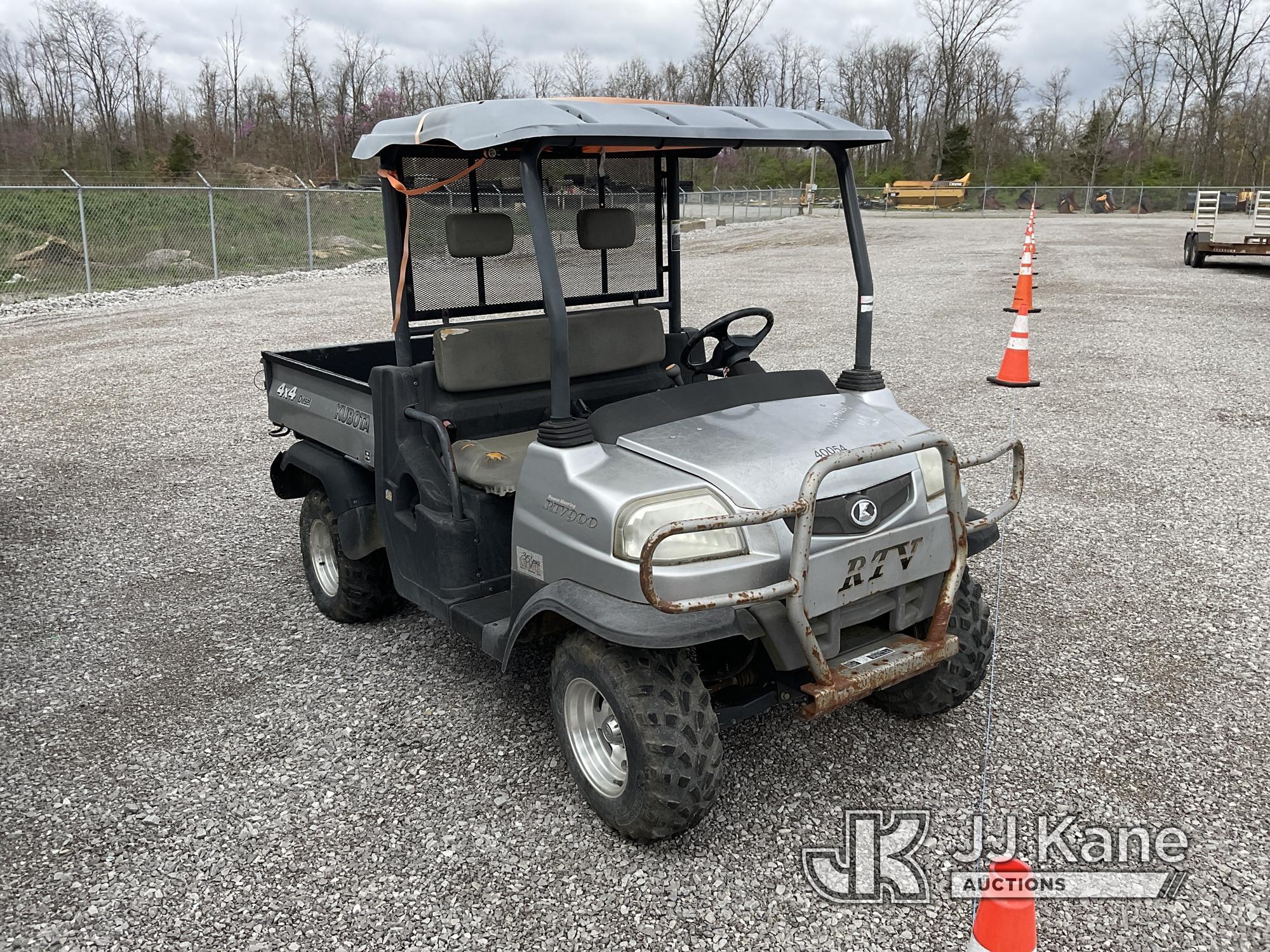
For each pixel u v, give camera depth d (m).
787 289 17.11
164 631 4.84
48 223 22.56
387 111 54.31
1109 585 5.14
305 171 50.34
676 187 4.75
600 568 3.06
